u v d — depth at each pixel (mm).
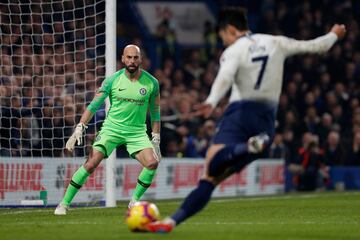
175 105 49281
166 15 64312
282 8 63844
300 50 19703
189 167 43344
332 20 62688
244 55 19250
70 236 19938
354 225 23641
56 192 34531
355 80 59781
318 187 50344
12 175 33469
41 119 35375
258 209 31078
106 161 32062
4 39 37781
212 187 19750
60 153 36344
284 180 49750
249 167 45781
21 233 20891
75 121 37250
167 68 55375
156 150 28844
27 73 37469
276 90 19609
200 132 46500
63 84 36188
